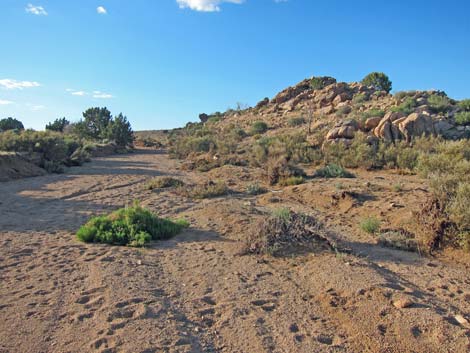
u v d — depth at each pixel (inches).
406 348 148.3
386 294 188.5
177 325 167.5
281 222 281.1
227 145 1092.5
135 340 154.2
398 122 804.6
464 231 264.4
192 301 192.4
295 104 1768.0
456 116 974.4
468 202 271.3
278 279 220.5
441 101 1133.7
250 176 657.0
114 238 293.7
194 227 335.9
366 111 1238.9
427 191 417.1
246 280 219.0
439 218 277.7
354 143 758.5
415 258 252.7
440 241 267.4
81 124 1720.0
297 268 235.3
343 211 394.0
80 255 260.1
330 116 1366.9
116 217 317.7
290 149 834.8
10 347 149.4
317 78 1923.0
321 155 780.0
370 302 181.9
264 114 1797.5
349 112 1341.0
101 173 757.9
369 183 494.6
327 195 441.1
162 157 1246.3
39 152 812.6
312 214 382.6
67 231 327.9
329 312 180.2
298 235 273.4
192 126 2353.6
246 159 872.9
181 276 226.4
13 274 225.0
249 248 266.1
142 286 208.5
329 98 1595.7
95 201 469.4
